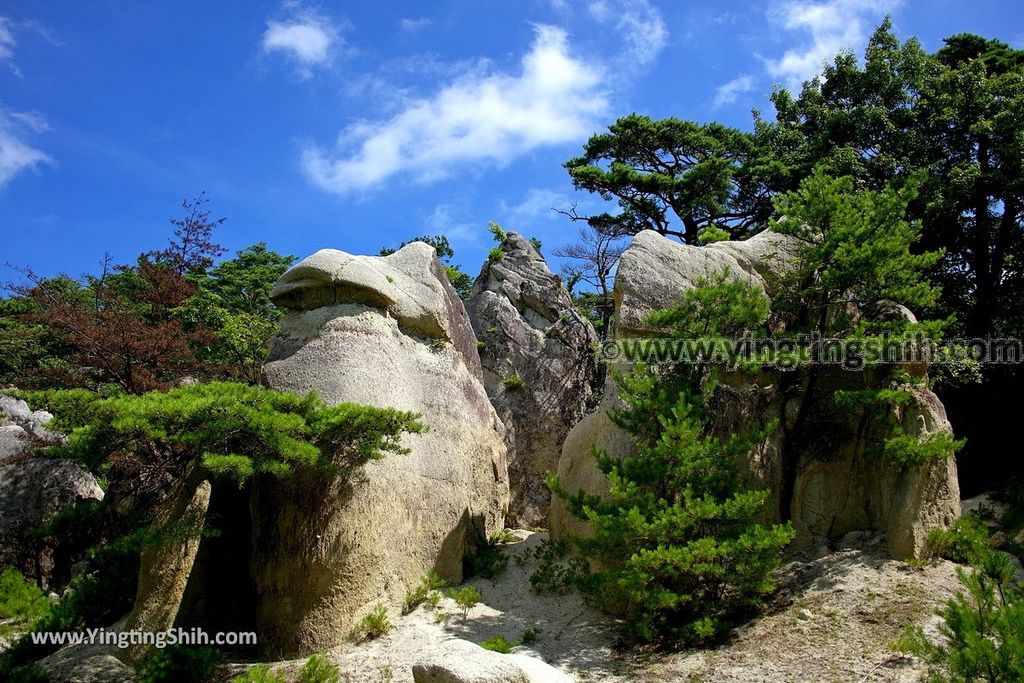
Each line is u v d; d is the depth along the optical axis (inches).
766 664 363.9
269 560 427.5
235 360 884.0
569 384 783.7
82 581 497.7
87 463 379.6
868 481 483.8
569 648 403.9
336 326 485.1
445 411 520.4
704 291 454.6
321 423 399.9
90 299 1029.8
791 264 536.7
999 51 1006.4
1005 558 307.7
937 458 464.4
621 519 386.0
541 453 756.0
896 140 935.7
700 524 414.0
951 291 858.8
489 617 443.5
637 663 380.2
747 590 408.2
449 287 599.5
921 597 406.0
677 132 1176.8
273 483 436.1
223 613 450.0
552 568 474.0
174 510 420.8
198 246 949.8
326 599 417.4
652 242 531.2
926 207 811.4
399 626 424.8
